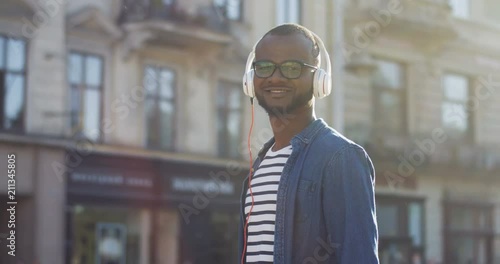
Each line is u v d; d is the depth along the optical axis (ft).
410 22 68.64
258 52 10.07
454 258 72.54
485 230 75.36
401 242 67.82
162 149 54.03
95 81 50.96
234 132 57.93
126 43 52.19
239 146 57.82
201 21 54.65
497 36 77.82
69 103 49.62
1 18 46.85
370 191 9.40
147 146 53.31
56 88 48.88
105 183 50.85
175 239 54.13
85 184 49.90
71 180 49.21
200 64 56.18
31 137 47.50
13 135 46.78
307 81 9.91
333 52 63.21
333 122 63.05
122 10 52.03
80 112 50.21
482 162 74.69
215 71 56.95
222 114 57.57
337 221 9.36
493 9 78.18
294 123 10.02
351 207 9.27
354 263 9.10
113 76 51.83
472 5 76.13
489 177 75.56
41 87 48.29
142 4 52.49
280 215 9.57
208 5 55.62
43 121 48.21
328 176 9.45
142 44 52.80
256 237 9.79
